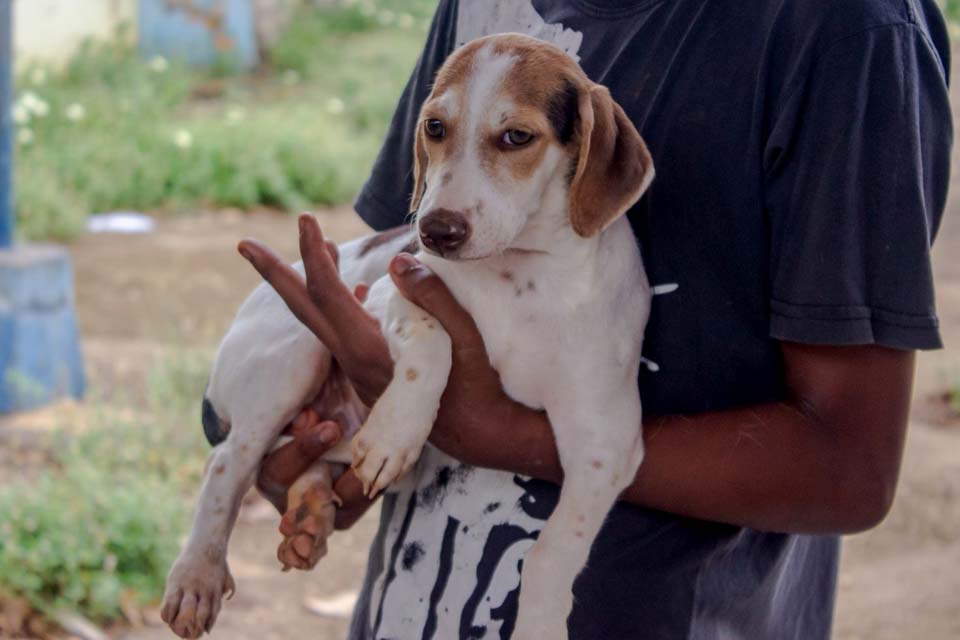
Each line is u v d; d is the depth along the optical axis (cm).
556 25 238
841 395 201
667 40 221
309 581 542
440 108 218
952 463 639
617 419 214
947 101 205
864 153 197
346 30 2078
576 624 217
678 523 218
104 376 739
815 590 247
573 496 212
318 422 259
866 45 198
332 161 1249
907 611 511
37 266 691
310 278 219
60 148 1208
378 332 220
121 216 1122
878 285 197
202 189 1188
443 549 229
